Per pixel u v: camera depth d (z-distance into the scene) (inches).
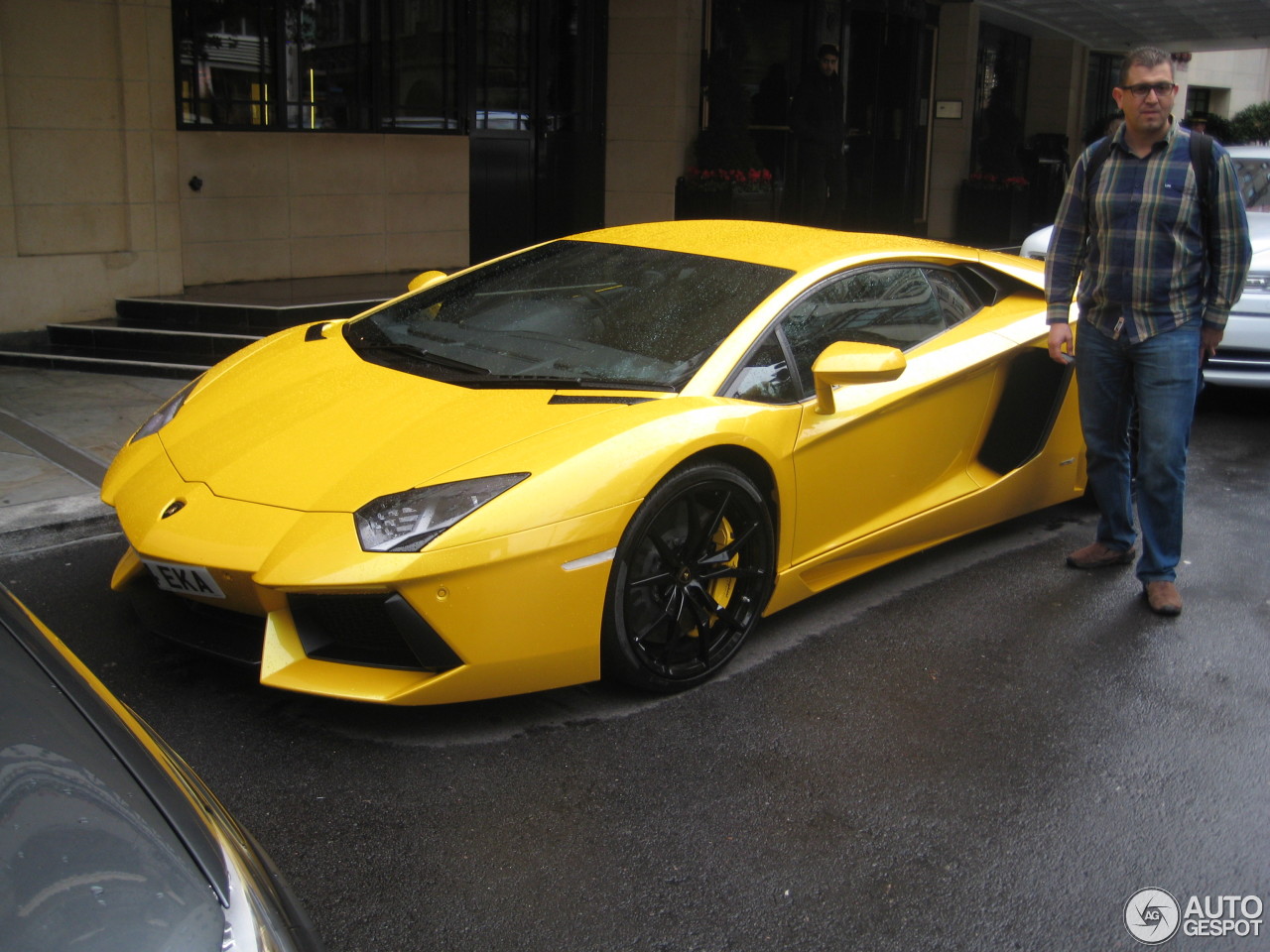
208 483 121.6
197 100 317.1
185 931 53.1
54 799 58.9
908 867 103.2
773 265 152.9
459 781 112.2
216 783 109.9
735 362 136.5
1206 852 107.7
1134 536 176.9
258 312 290.7
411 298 165.0
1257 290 259.8
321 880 97.5
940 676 139.3
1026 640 150.6
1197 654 148.6
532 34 398.9
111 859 56.0
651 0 404.2
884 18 512.4
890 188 542.9
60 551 167.2
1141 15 554.9
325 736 119.0
